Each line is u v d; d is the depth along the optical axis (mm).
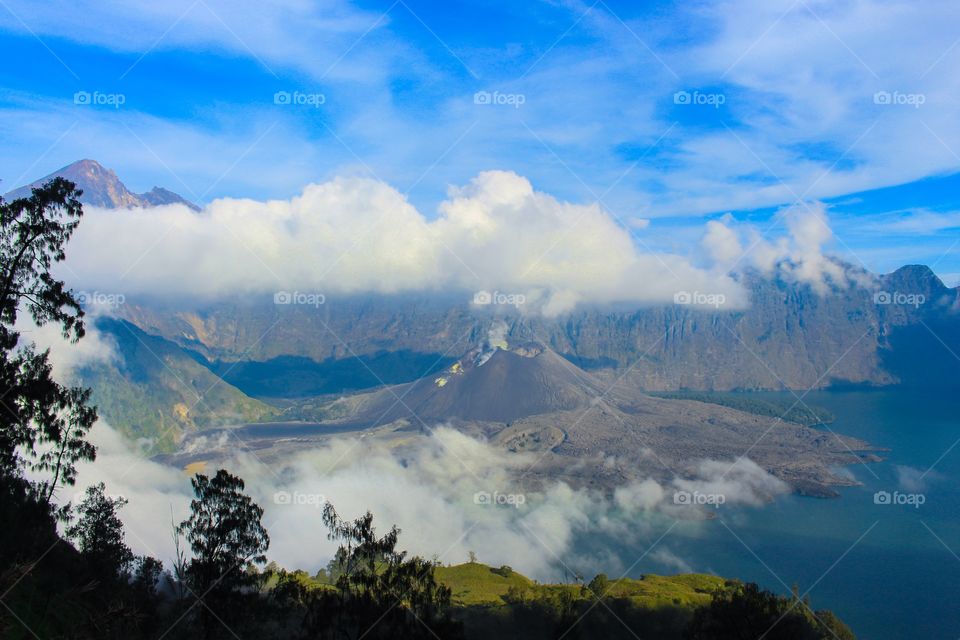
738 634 78688
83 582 58375
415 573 70562
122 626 53656
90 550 70688
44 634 46188
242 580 71188
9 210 64188
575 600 124688
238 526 72375
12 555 54750
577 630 112938
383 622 65188
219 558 71062
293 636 68250
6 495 62750
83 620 50875
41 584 53094
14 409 65625
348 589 69250
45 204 65938
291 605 72750
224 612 67500
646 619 117188
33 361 68688
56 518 70750
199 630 63781
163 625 61938
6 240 64625
